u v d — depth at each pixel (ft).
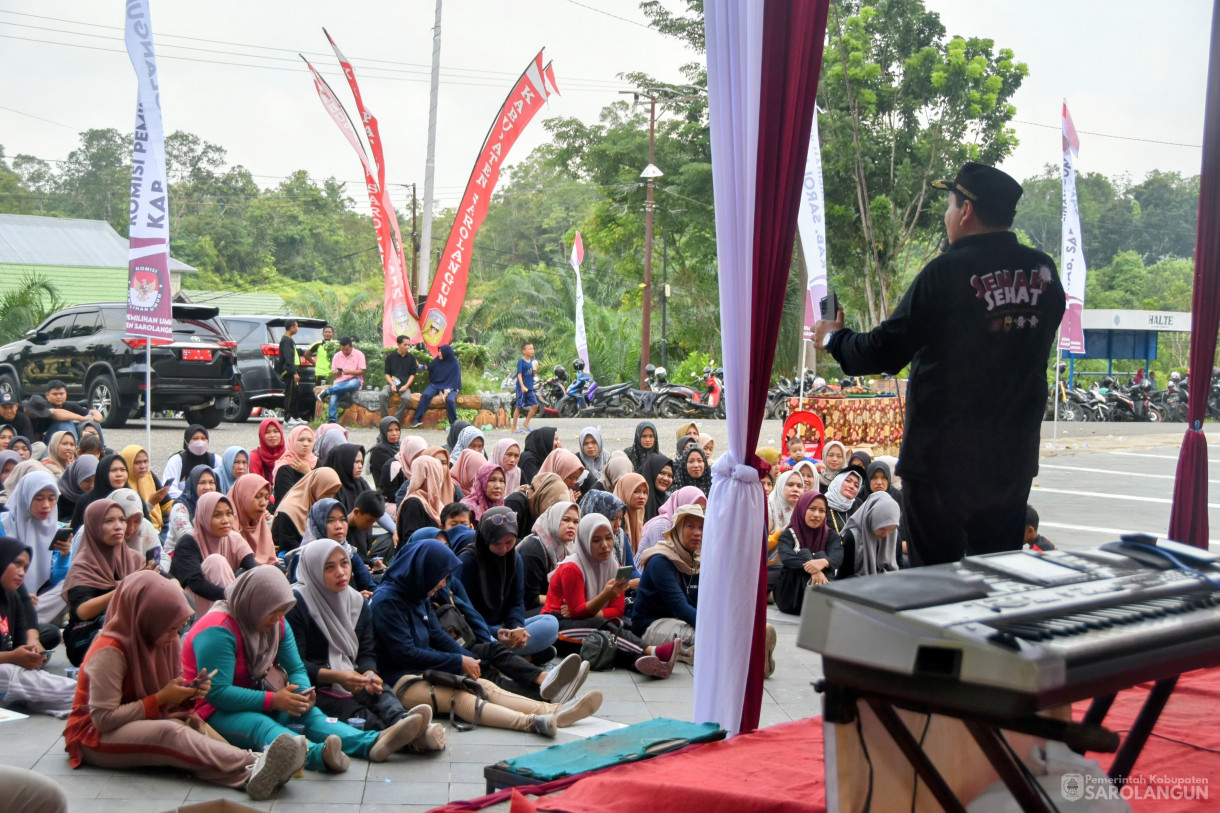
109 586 19.01
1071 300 56.59
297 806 13.30
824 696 6.51
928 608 6.26
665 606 21.34
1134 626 6.41
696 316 118.52
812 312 39.86
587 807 9.41
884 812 6.54
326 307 93.86
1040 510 41.22
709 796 9.30
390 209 64.75
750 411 13.10
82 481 26.73
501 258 205.98
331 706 16.11
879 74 93.25
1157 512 41.01
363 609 17.28
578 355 97.19
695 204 108.17
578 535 21.40
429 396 56.34
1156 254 126.93
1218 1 20.13
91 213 190.08
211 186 192.54
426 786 14.11
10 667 16.71
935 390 10.87
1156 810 8.75
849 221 96.02
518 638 18.38
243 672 15.14
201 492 25.71
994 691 5.73
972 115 91.30
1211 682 12.48
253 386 56.80
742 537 13.04
